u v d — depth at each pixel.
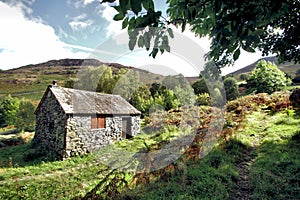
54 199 4.84
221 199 3.58
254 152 6.25
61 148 10.27
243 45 1.67
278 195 3.52
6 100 30.98
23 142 15.48
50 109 11.37
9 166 8.84
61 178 6.28
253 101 15.68
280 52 5.77
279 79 24.64
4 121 29.42
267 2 1.52
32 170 7.81
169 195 3.80
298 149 5.63
